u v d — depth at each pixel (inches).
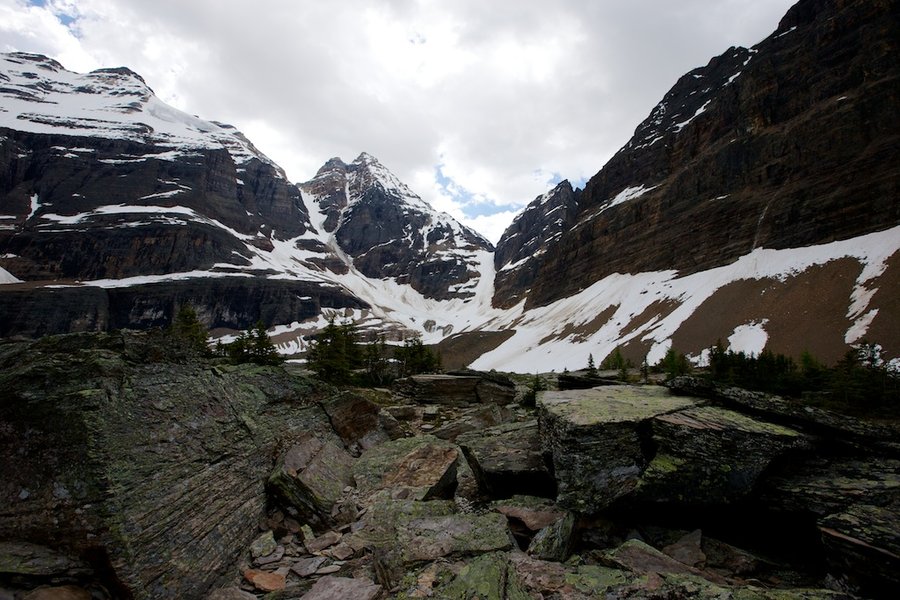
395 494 516.7
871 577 319.0
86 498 298.8
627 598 304.7
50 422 319.9
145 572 299.4
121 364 386.3
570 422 465.4
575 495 434.3
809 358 2175.2
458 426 895.7
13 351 431.2
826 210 4643.2
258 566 382.0
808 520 390.3
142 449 351.3
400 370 2158.0
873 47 5393.7
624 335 5315.0
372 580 348.8
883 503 357.7
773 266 4621.1
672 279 5925.2
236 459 453.4
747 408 490.0
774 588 349.7
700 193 6737.2
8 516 302.8
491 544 380.5
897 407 1521.9
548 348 6407.5
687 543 409.7
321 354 1567.4
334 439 650.2
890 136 4662.9
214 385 497.7
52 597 267.6
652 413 483.5
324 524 452.4
